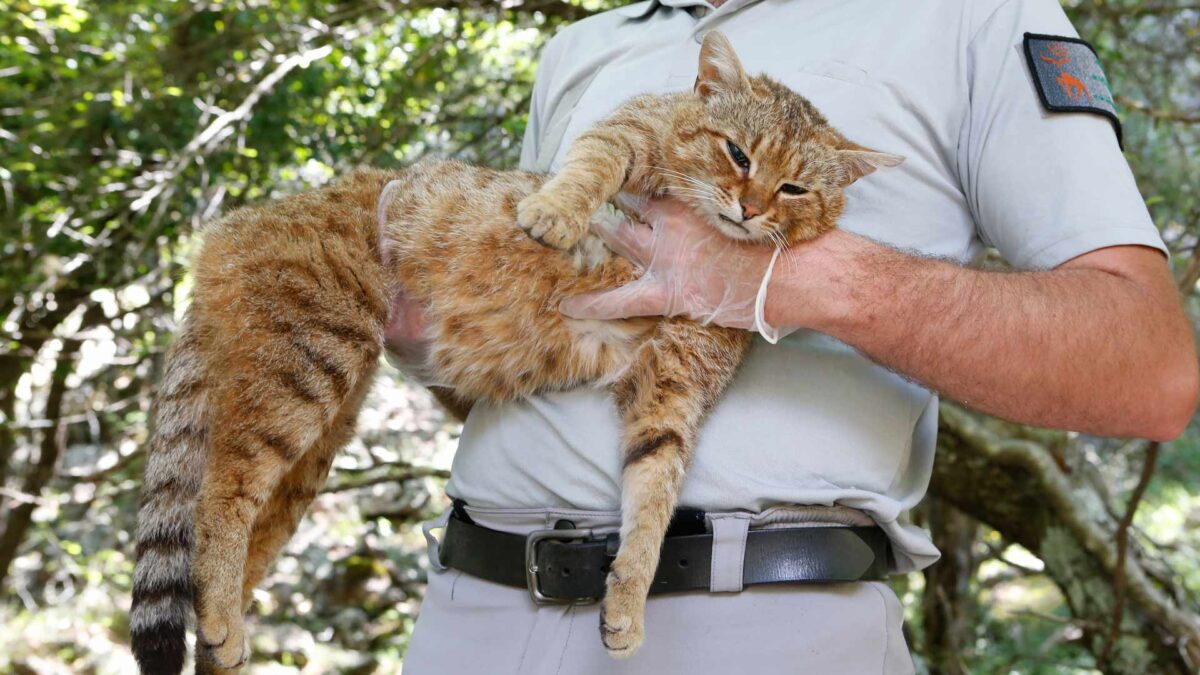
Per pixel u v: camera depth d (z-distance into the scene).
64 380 8.23
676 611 2.22
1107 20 5.86
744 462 2.24
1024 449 5.46
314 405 2.70
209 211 5.79
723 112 2.57
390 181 2.94
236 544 2.65
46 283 6.27
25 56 6.52
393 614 9.36
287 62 5.71
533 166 3.04
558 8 6.01
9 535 8.48
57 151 6.48
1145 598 5.31
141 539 2.68
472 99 6.36
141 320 6.94
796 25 2.63
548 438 2.45
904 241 2.36
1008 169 2.27
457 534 2.50
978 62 2.34
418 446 8.41
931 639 6.65
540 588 2.30
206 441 2.75
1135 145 5.78
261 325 2.69
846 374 2.29
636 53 2.82
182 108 6.67
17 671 8.07
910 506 2.37
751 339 2.41
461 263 2.73
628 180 2.61
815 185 2.46
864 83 2.43
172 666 2.55
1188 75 6.12
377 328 2.79
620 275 2.61
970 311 2.11
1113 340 2.10
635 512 2.29
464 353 2.73
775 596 2.18
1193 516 9.30
